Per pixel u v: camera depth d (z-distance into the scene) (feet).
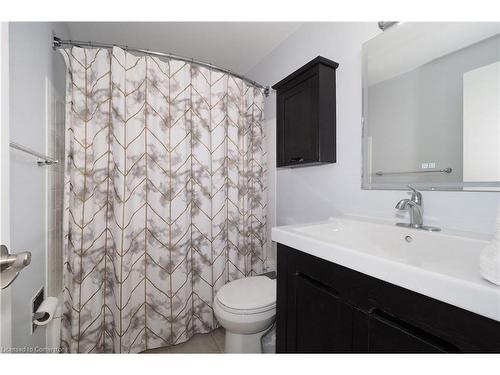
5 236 1.47
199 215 5.11
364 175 3.85
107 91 4.29
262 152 6.12
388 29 3.52
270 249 6.21
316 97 4.16
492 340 1.47
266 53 6.26
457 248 2.49
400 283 1.85
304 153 4.43
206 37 5.58
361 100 3.90
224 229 5.44
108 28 5.21
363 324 2.21
